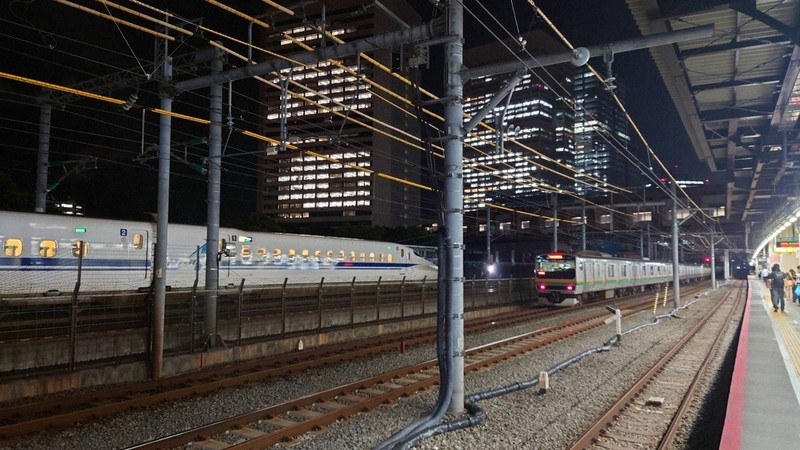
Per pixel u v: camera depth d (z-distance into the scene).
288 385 11.45
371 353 15.34
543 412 9.53
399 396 10.62
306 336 16.33
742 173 26.78
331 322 18.41
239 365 12.91
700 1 12.46
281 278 26.97
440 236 9.30
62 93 17.41
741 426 7.13
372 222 103.94
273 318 16.31
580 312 28.22
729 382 12.24
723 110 19.42
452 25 9.16
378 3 9.31
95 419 8.99
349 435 8.19
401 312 21.39
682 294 46.53
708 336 19.50
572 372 13.04
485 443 7.92
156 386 10.94
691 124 20.06
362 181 104.94
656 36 8.85
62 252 18.53
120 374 11.62
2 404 9.74
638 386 11.27
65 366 11.45
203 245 23.14
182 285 22.14
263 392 10.80
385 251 34.81
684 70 15.74
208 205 14.12
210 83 12.70
